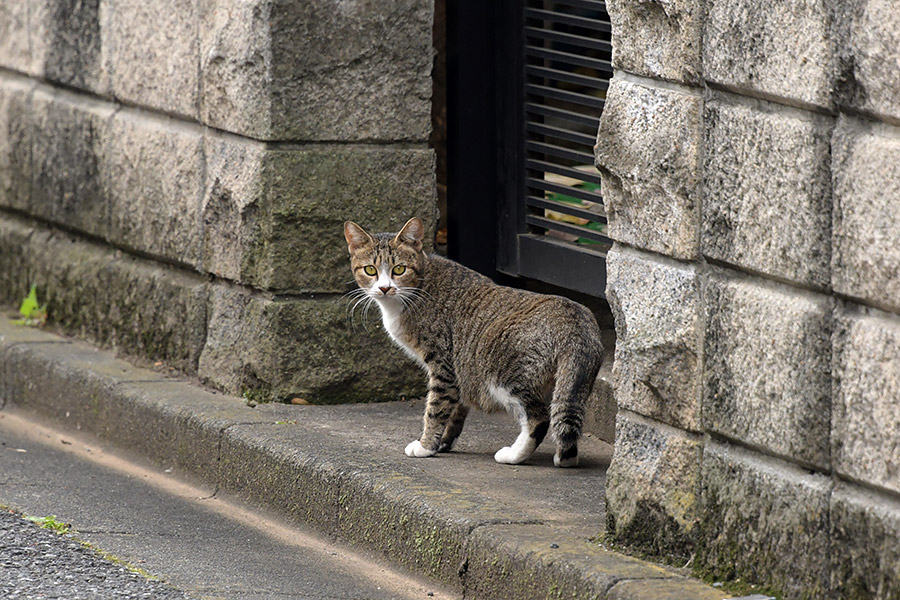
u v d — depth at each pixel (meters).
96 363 12.73
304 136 11.08
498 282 12.16
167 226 12.38
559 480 9.20
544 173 11.61
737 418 6.87
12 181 15.02
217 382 11.77
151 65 12.45
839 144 6.20
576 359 9.48
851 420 6.21
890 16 5.88
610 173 7.58
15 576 8.02
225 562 8.76
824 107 6.25
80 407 12.38
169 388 11.80
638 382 7.47
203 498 10.50
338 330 11.33
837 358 6.28
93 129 13.43
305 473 9.55
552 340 9.58
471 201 11.97
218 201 11.61
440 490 8.73
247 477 10.19
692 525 7.19
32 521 9.39
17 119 14.80
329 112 11.11
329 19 10.97
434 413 9.99
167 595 7.83
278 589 8.19
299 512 9.63
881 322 6.09
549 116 11.27
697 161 7.02
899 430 5.98
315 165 11.10
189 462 10.89
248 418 10.73
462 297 10.24
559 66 11.16
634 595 6.83
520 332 9.70
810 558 6.48
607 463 9.73
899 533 6.00
